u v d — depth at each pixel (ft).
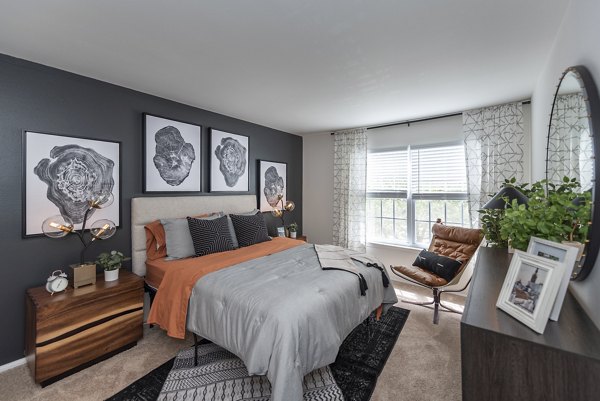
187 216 10.50
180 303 6.88
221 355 7.32
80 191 7.97
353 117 12.48
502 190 7.36
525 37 5.98
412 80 8.35
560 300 3.11
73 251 7.90
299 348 5.05
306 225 16.90
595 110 3.59
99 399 5.78
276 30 5.77
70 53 6.74
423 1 4.85
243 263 8.13
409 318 9.53
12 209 6.87
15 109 6.89
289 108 11.24
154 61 7.18
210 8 5.04
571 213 3.82
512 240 4.50
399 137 13.46
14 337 6.92
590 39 3.87
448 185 12.12
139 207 9.16
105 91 8.54
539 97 8.11
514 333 2.95
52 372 6.20
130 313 7.60
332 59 7.02
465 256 9.88
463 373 3.13
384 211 14.11
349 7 5.02
